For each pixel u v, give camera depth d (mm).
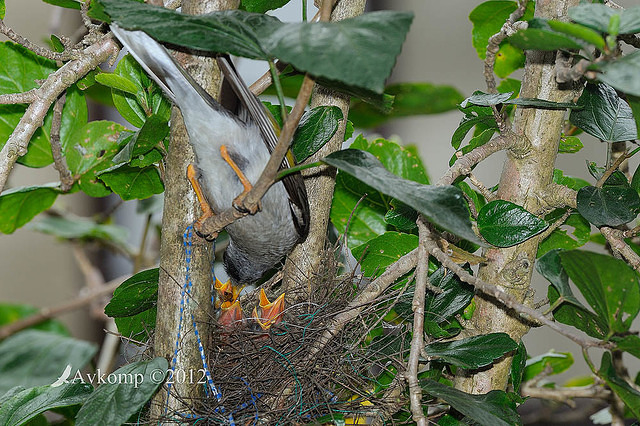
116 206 4062
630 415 3760
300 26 3482
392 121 4598
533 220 3629
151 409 3625
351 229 3812
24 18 4547
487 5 3752
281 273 3840
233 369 3691
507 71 3795
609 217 3621
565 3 3621
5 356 3992
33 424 3766
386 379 3697
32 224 3984
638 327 4020
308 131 3682
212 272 3631
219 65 3611
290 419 3658
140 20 3518
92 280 4055
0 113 3730
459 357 3611
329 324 3688
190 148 3625
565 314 3625
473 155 3629
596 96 3664
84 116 3773
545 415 3936
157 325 3623
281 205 3729
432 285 3662
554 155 3648
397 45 3467
